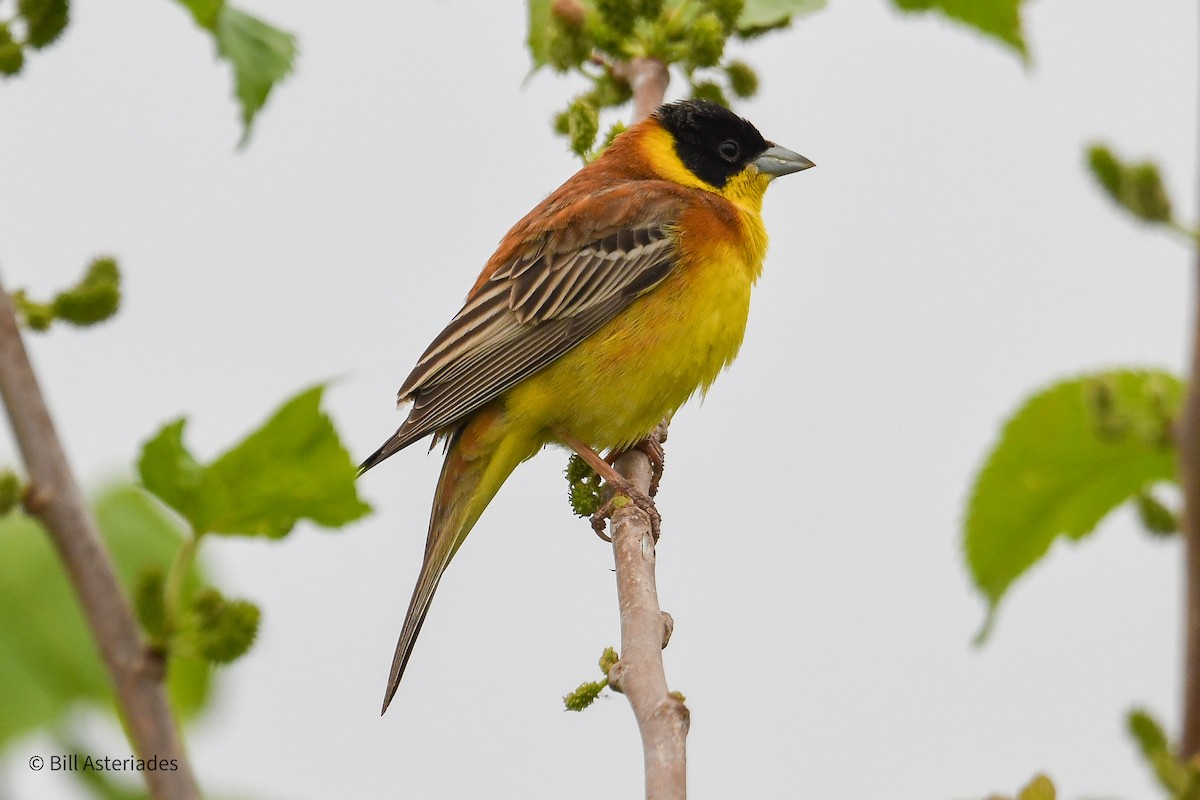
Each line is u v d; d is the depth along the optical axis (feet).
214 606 16.83
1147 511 17.66
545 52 37.93
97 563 15.62
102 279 21.91
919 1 29.84
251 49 27.12
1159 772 12.11
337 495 19.07
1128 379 17.08
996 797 16.25
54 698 18.33
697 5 38.52
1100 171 12.90
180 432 18.79
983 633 21.67
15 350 16.16
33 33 24.00
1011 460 21.09
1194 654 11.19
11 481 15.51
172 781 14.94
